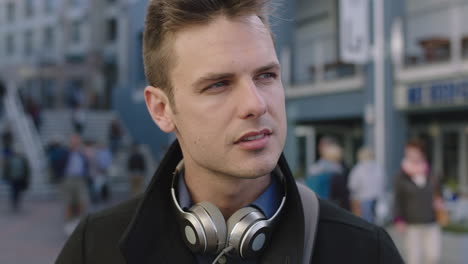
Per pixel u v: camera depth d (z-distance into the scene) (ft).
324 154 18.13
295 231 3.13
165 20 3.03
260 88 2.96
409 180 15.47
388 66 34.76
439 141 36.11
